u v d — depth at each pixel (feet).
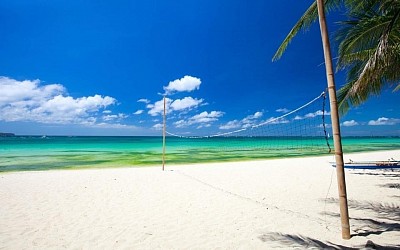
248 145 160.35
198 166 44.80
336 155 12.43
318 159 58.18
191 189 24.48
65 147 119.65
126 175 33.01
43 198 20.42
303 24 18.25
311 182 28.60
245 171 37.86
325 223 14.87
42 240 12.34
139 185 26.16
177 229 13.88
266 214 16.65
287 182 28.60
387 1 15.37
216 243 12.07
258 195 22.13
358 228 13.58
